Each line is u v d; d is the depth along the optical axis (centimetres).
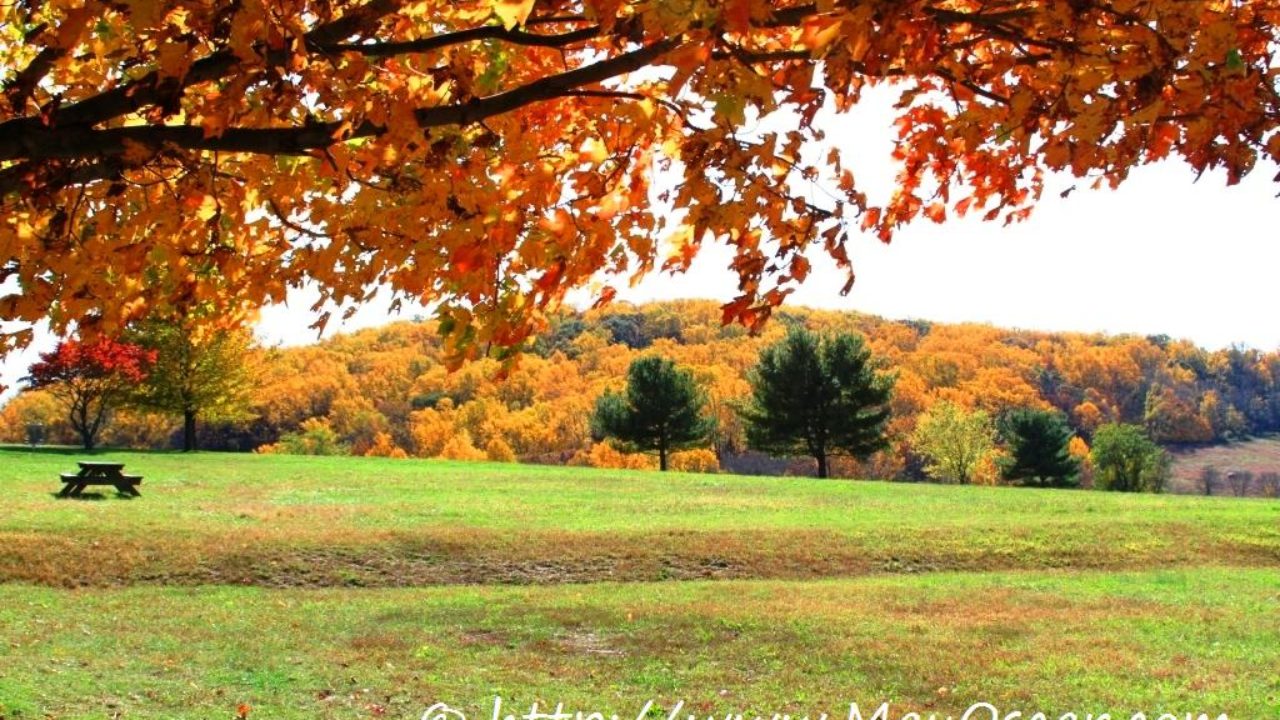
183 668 1140
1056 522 2459
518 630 1358
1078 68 324
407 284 373
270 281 410
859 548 2156
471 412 9381
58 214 367
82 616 1429
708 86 309
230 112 333
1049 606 1564
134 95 332
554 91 344
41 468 3312
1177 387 11225
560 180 342
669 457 8162
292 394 9375
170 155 360
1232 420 11150
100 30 338
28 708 941
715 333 11325
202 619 1431
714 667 1169
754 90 303
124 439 8650
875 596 1656
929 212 410
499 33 339
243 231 420
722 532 2255
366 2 357
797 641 1285
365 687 1076
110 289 388
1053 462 6425
